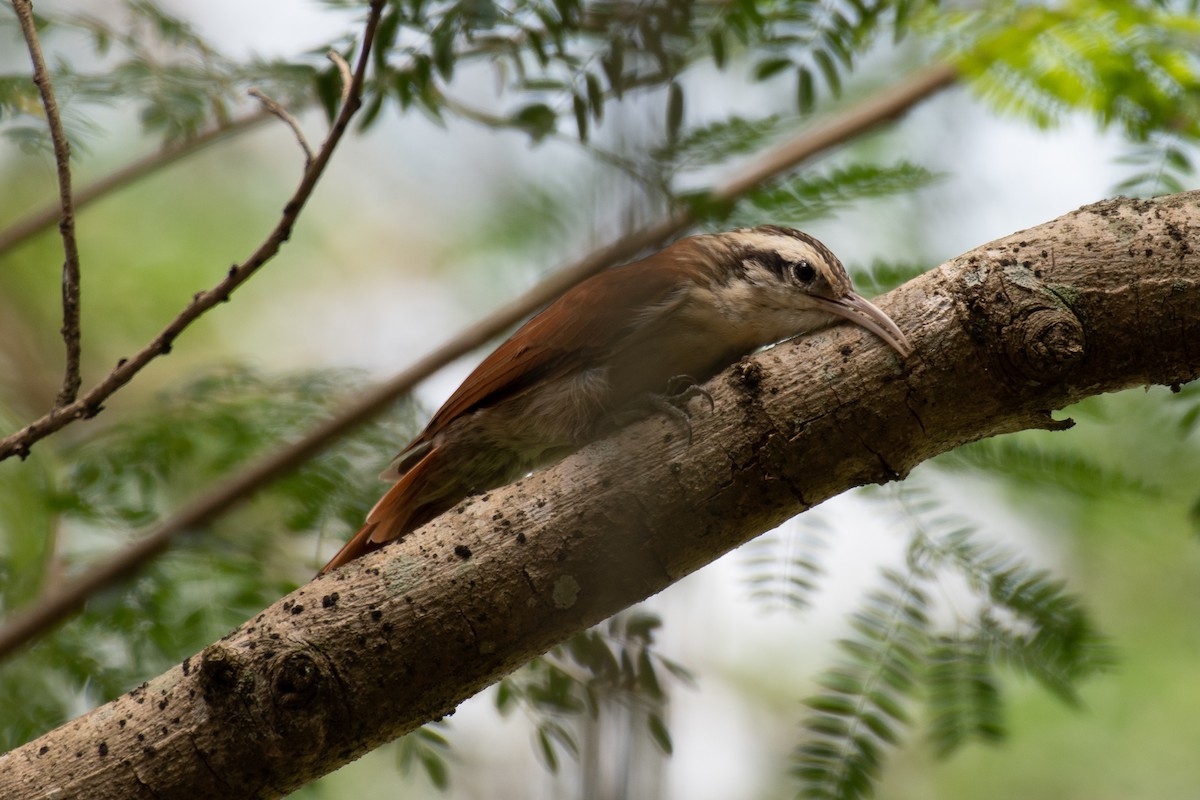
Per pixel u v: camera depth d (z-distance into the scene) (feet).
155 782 19.12
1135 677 42.57
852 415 20.44
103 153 49.19
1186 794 41.57
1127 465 33.86
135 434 33.35
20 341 48.21
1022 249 20.77
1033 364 19.95
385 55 25.59
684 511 20.48
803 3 27.50
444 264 52.24
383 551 20.51
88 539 36.50
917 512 29.12
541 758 26.91
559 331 28.91
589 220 33.83
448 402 29.30
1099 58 30.25
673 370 29.84
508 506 20.61
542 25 25.72
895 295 21.02
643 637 26.07
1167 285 20.10
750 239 30.66
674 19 25.62
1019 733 44.32
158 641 29.22
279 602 20.22
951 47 32.04
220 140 31.37
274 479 31.55
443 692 20.08
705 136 30.45
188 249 51.29
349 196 54.90
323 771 19.88
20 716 28.84
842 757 25.32
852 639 26.84
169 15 34.47
